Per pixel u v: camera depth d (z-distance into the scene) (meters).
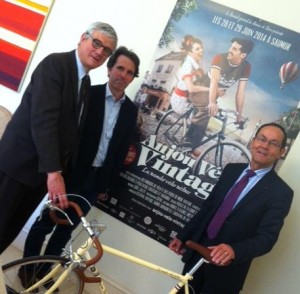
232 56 2.23
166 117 2.33
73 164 1.99
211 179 2.26
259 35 2.19
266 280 2.20
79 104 1.81
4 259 2.29
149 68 2.35
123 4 2.38
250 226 1.74
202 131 2.27
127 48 2.26
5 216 1.78
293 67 2.15
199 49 2.27
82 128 1.98
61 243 2.17
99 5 2.43
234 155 2.22
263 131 1.82
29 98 1.74
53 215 1.67
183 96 2.30
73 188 2.13
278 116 2.17
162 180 2.35
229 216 1.79
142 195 2.39
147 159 2.37
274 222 1.68
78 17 2.47
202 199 2.28
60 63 1.70
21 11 2.53
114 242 2.45
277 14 2.17
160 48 2.33
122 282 2.46
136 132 2.38
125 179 2.42
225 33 2.23
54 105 1.65
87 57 1.76
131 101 2.23
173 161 2.33
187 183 2.30
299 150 2.14
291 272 2.15
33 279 1.63
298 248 2.14
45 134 1.63
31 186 1.77
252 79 2.20
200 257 1.85
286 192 1.74
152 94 2.35
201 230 1.88
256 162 1.82
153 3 2.34
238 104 2.22
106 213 2.46
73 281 1.66
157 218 2.37
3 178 1.73
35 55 2.55
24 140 1.72
